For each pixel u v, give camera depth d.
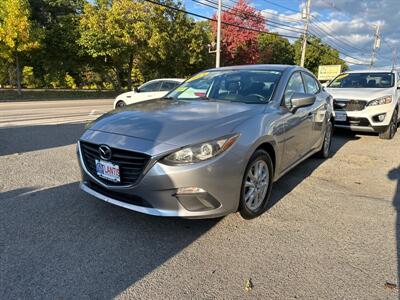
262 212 3.60
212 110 3.46
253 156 3.22
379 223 3.45
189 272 2.58
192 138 2.82
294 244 3.01
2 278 2.44
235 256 2.80
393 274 2.59
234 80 4.36
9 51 22.16
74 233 3.10
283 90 4.07
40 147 6.44
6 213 3.47
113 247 2.89
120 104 12.59
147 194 2.82
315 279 2.52
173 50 28.44
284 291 2.38
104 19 26.05
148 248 2.89
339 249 2.94
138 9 25.91
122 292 2.34
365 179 4.88
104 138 3.06
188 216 2.83
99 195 3.16
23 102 19.31
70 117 11.38
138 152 2.80
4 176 4.62
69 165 5.20
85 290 2.35
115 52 25.75
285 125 3.80
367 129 7.50
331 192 4.32
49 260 2.68
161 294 2.33
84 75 42.28
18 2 20.95
